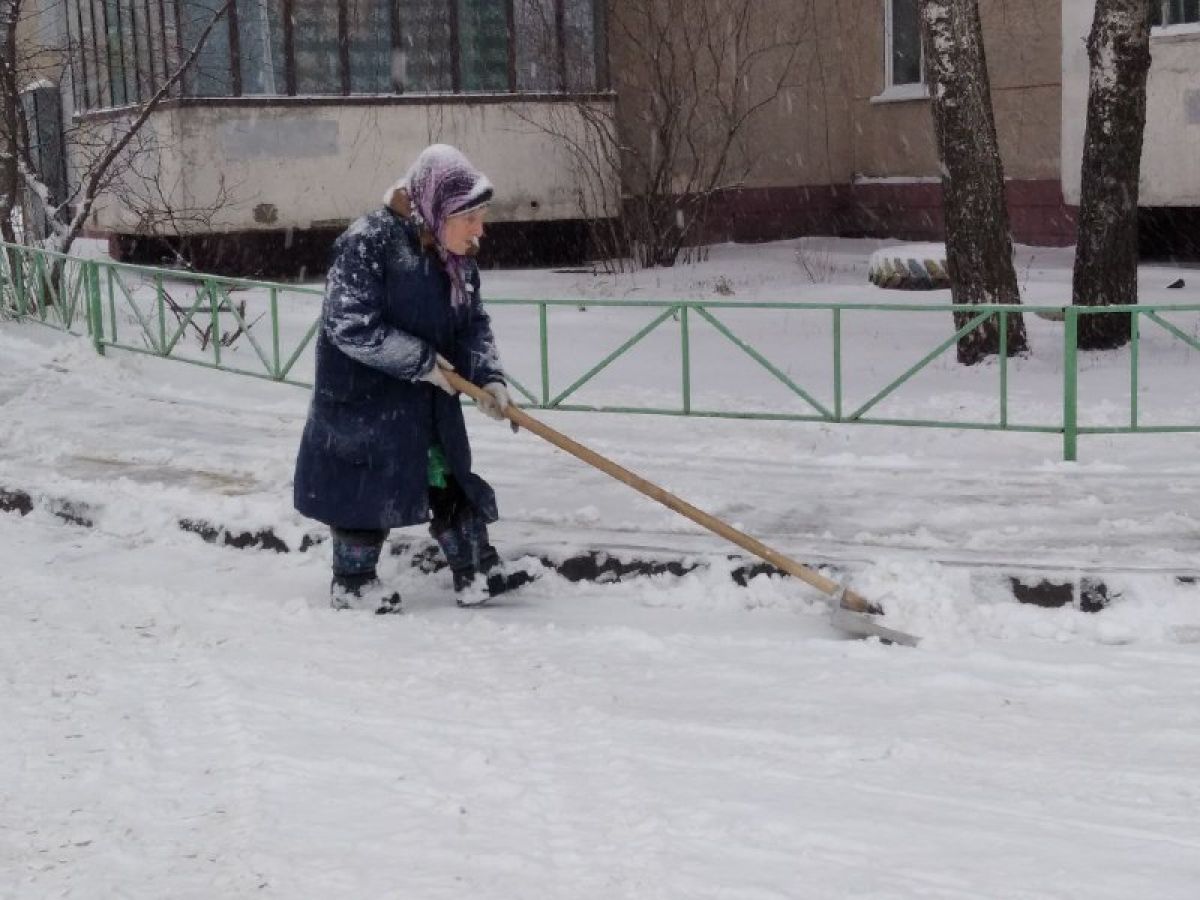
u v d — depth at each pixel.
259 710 5.85
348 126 22.30
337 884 4.36
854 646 6.61
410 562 8.16
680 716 5.79
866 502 8.94
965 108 13.42
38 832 4.79
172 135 21.31
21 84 22.58
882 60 26.20
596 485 9.52
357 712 5.83
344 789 5.07
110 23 23.06
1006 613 6.91
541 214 23.58
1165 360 13.41
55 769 5.30
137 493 9.39
